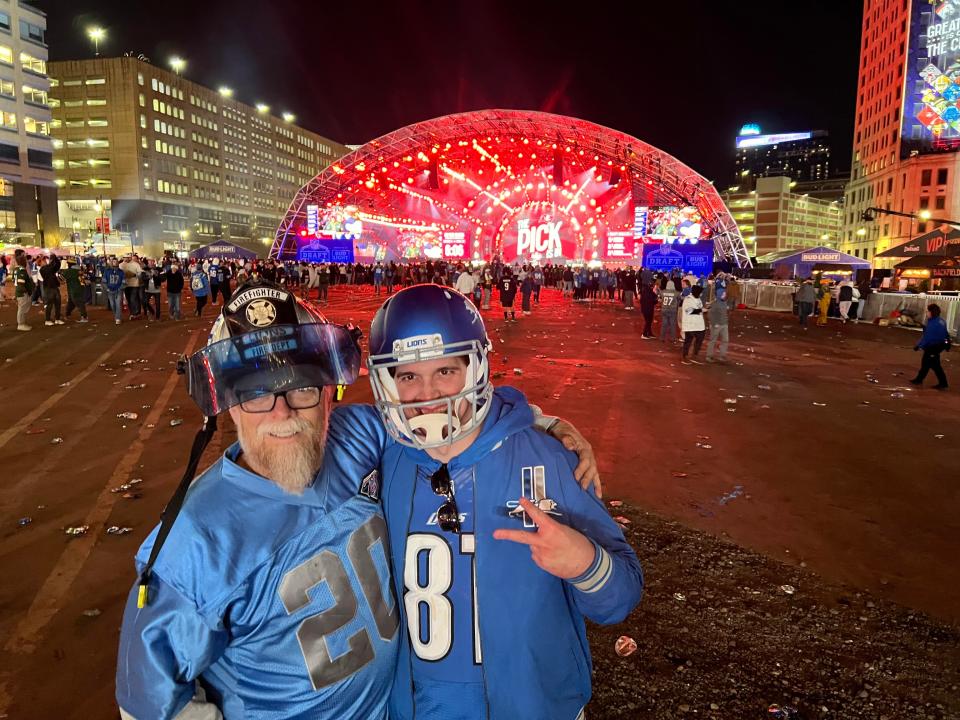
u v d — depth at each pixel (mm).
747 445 6559
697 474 5605
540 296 36938
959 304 17594
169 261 19234
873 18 90312
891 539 4336
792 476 5594
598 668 2928
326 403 1229
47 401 8086
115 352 12102
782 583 3721
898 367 12375
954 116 76000
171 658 1099
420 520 1306
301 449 1142
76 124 92688
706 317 21578
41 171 70438
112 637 3150
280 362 1101
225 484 1139
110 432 6668
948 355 14172
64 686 2791
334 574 1181
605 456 6090
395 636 1274
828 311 25453
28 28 68438
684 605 3475
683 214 42844
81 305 17438
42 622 3264
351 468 1295
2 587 3592
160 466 5594
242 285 1195
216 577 1085
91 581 3666
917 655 3055
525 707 1270
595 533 1321
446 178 54000
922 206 77875
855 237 93875
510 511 1291
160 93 96688
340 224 53375
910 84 78188
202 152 106125
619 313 24516
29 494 4934
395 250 64062
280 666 1149
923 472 5734
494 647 1261
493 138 49688
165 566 1084
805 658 3027
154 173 95438
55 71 92125
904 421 7766
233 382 1088
